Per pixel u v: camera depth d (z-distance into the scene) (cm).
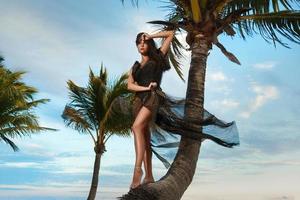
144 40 553
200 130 619
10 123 2172
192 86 656
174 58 938
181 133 602
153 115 542
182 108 634
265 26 849
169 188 550
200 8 691
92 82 1697
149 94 538
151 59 554
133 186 515
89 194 1781
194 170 613
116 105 695
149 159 548
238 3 889
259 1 880
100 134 1795
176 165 597
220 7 696
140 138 526
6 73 1969
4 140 2309
